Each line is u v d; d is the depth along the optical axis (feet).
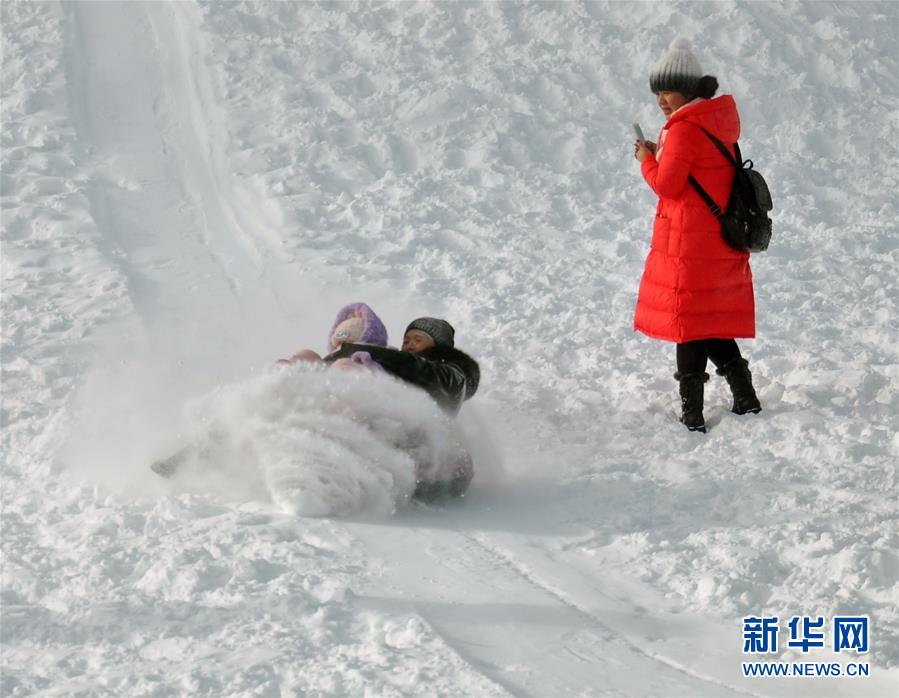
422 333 38.81
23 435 40.11
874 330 54.29
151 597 26.96
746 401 43.16
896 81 94.94
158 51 90.17
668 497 35.24
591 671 24.53
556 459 39.58
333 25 95.61
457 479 35.27
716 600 28.14
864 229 70.49
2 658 24.22
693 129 41.22
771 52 94.94
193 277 61.11
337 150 78.02
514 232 69.00
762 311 57.72
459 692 22.94
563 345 52.85
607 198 74.69
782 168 79.05
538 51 92.84
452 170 77.20
